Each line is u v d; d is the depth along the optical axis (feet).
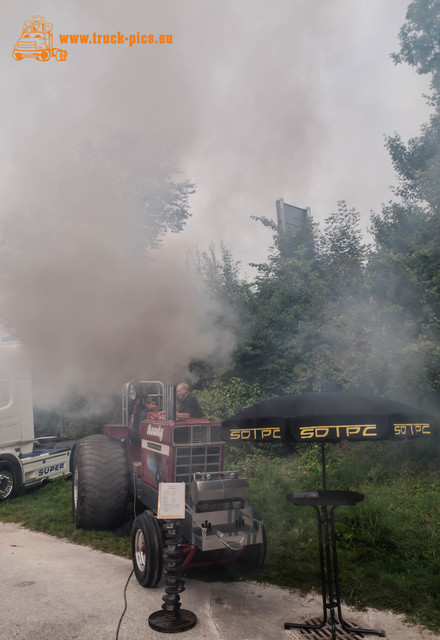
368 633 11.84
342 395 12.62
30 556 17.26
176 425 16.02
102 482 19.04
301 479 25.58
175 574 12.62
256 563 15.33
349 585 14.33
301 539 17.79
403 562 15.71
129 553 17.40
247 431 11.94
